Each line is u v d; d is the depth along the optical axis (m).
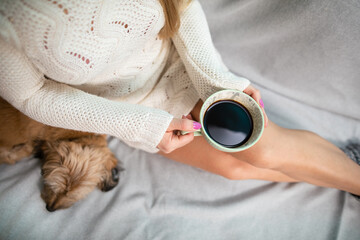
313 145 1.00
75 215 1.15
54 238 1.09
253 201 1.21
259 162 0.95
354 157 1.25
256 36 1.31
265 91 1.44
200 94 0.89
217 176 1.28
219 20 1.36
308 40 1.18
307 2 1.07
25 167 1.25
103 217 1.14
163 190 1.23
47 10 0.55
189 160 1.16
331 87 1.30
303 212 1.20
